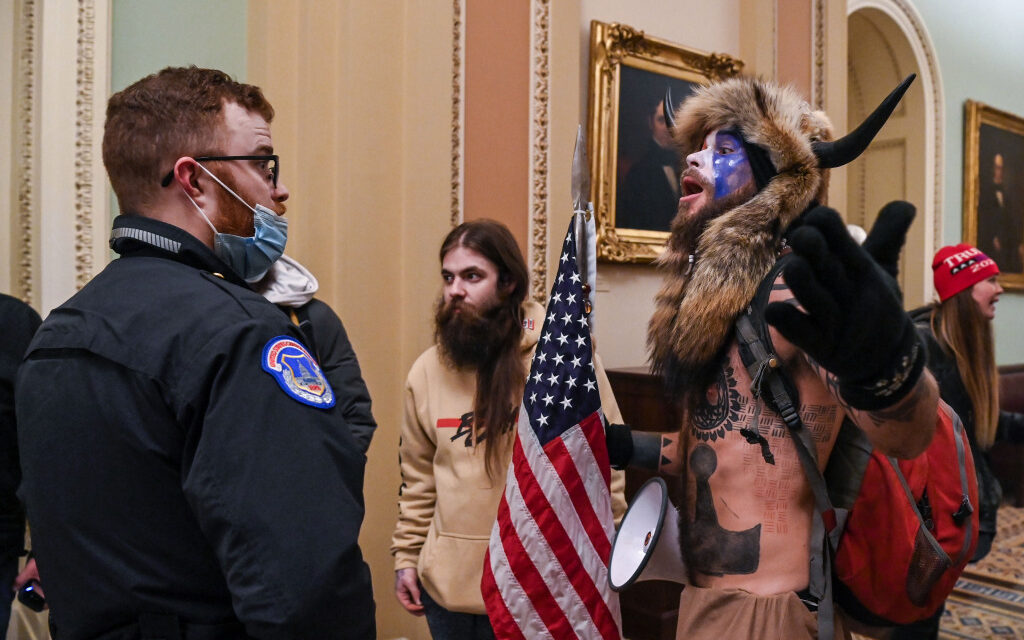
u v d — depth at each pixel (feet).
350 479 3.65
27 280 9.72
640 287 14.67
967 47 24.22
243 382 3.48
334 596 3.33
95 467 3.56
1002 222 25.53
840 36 17.21
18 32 9.65
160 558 3.58
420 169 10.84
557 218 12.45
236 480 3.34
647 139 14.34
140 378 3.54
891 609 4.75
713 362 4.74
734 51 16.28
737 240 4.60
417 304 10.76
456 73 11.25
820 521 4.54
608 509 5.75
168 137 4.17
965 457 6.42
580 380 5.82
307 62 10.32
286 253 10.45
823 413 4.48
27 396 3.79
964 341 9.42
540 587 5.62
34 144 9.64
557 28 12.44
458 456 7.14
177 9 10.50
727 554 4.60
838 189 17.24
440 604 6.98
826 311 3.17
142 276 3.90
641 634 11.47
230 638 3.65
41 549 3.70
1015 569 15.65
